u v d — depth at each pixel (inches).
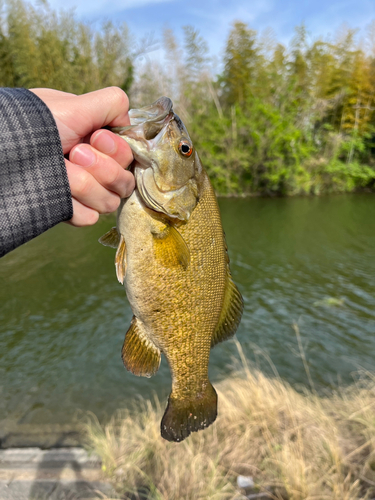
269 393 32.7
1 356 47.4
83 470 26.1
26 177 8.3
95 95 9.7
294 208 160.4
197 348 12.9
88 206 10.1
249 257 92.9
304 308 62.0
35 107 8.5
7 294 69.3
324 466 24.7
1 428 33.2
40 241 106.6
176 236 11.7
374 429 27.3
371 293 68.4
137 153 10.7
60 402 37.5
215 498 22.3
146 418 32.5
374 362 44.7
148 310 11.9
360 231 116.7
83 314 60.1
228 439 27.6
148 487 24.1
